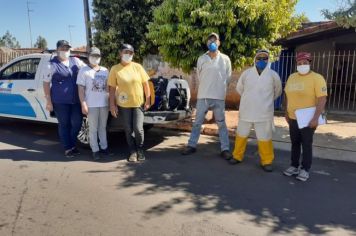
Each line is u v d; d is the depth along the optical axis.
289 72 11.86
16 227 3.64
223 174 5.45
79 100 6.07
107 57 10.60
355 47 13.48
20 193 4.50
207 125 8.51
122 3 10.12
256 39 7.86
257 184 5.06
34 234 3.51
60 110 5.99
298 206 4.36
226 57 6.23
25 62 7.57
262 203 4.42
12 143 6.95
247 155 6.53
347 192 4.86
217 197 4.56
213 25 7.66
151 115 6.34
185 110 6.95
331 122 9.59
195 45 7.90
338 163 6.21
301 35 11.05
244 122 5.77
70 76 5.96
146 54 11.10
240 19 7.61
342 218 4.07
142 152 6.10
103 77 6.00
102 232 3.58
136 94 5.81
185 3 7.74
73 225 3.71
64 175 5.21
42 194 4.48
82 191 4.62
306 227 3.84
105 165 5.74
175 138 7.79
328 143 7.34
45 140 7.25
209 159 6.22
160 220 3.88
